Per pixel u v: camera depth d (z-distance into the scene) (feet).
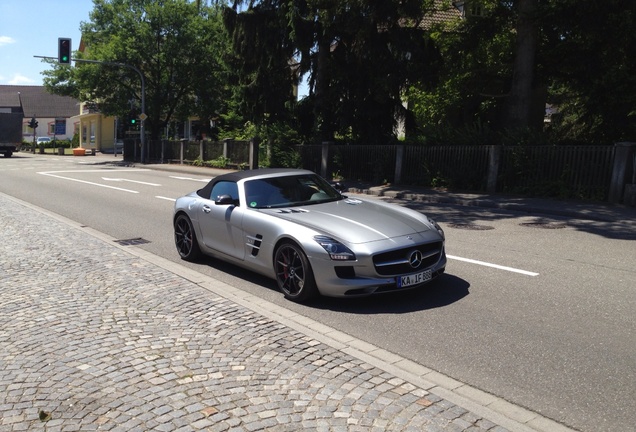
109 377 13.16
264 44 78.23
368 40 69.87
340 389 12.49
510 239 31.48
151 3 126.00
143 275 22.84
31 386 12.75
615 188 45.03
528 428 10.94
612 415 11.53
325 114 82.74
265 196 22.72
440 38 72.59
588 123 64.39
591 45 58.34
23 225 36.06
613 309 18.29
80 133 223.71
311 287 19.04
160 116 136.46
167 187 65.77
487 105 76.07
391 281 18.35
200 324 16.90
